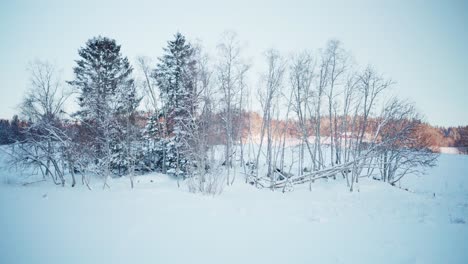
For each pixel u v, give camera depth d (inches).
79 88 1017.5
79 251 272.2
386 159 1069.1
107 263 246.4
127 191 710.5
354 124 1053.2
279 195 818.8
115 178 1010.7
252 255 278.2
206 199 593.6
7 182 924.6
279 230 375.9
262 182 987.3
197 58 938.1
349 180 992.2
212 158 788.0
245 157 1323.8
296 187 959.0
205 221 402.0
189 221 396.2
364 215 510.6
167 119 1085.8
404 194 828.6
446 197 829.8
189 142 903.7
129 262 249.8
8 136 946.1
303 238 339.9
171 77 1053.8
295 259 269.6
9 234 316.8
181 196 611.2
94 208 470.0
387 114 1027.3
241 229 371.9
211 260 261.7
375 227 402.9
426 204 661.3
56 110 923.4
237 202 630.5
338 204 668.1
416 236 353.4
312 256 278.4
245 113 1150.3
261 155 1430.9
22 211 433.7
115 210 454.6
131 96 1055.6
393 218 478.0
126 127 962.1
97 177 987.9
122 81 1034.7
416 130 1082.7
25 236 311.3
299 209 587.8
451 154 2310.5
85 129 946.1
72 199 570.6
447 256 280.5
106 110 887.1
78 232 330.6
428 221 449.1
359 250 297.0
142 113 1138.7
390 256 279.7
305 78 1043.3
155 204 509.7
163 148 1051.9
